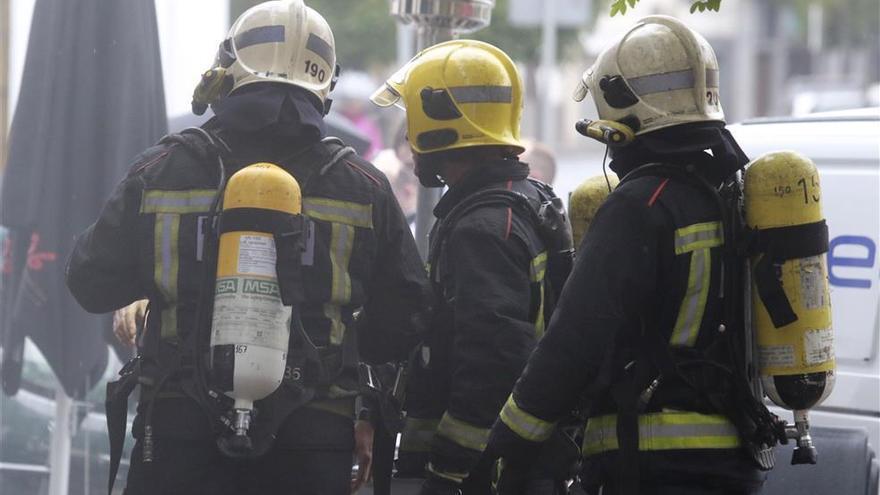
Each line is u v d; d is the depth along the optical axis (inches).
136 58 394.9
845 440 331.0
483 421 271.6
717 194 249.8
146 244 266.2
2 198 395.9
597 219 249.9
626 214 247.0
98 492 436.8
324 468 265.9
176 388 262.4
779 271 245.8
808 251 245.4
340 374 268.5
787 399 248.1
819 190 247.6
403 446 297.4
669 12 2637.8
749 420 246.5
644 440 245.9
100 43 395.2
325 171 273.0
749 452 246.7
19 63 465.7
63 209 395.2
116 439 271.7
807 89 2001.7
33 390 443.2
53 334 399.2
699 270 246.7
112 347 410.9
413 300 280.2
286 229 255.4
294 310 261.6
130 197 269.3
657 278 247.3
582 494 298.7
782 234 245.0
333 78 287.1
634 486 245.8
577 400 248.8
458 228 282.2
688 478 245.8
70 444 433.4
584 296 244.5
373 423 291.0
